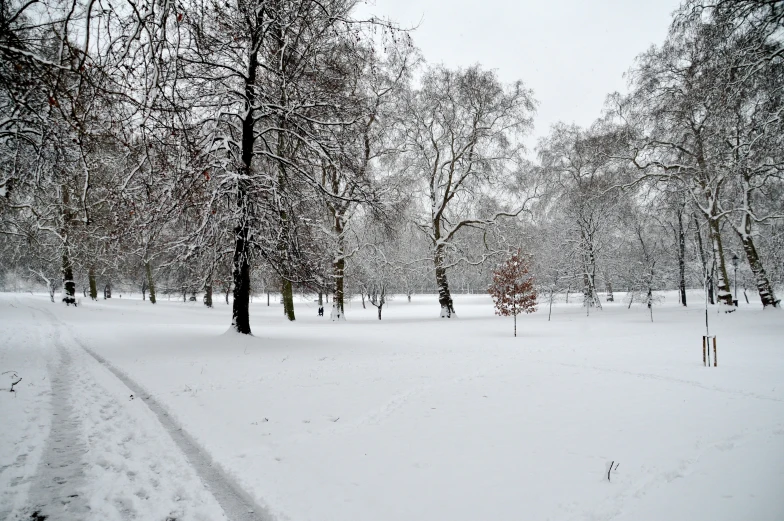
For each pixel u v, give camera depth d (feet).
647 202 87.30
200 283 52.49
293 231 44.50
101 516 11.48
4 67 18.99
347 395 24.11
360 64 48.98
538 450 15.69
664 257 112.47
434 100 88.12
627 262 115.65
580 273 108.88
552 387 26.13
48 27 20.33
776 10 38.14
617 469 13.99
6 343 42.75
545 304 131.03
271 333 59.57
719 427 18.20
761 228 90.12
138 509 11.86
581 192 100.83
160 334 52.49
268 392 24.73
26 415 19.49
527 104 88.02
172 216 38.73
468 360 36.88
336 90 46.83
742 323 64.28
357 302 198.59
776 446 15.97
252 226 42.32
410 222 91.50
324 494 12.33
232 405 21.81
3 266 112.37
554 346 46.50
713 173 68.49
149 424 18.94
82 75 16.40
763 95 46.16
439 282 94.99
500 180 92.53
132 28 16.79
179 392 24.38
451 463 14.55
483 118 90.99
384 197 61.72
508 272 64.23
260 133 45.27
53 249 87.45
